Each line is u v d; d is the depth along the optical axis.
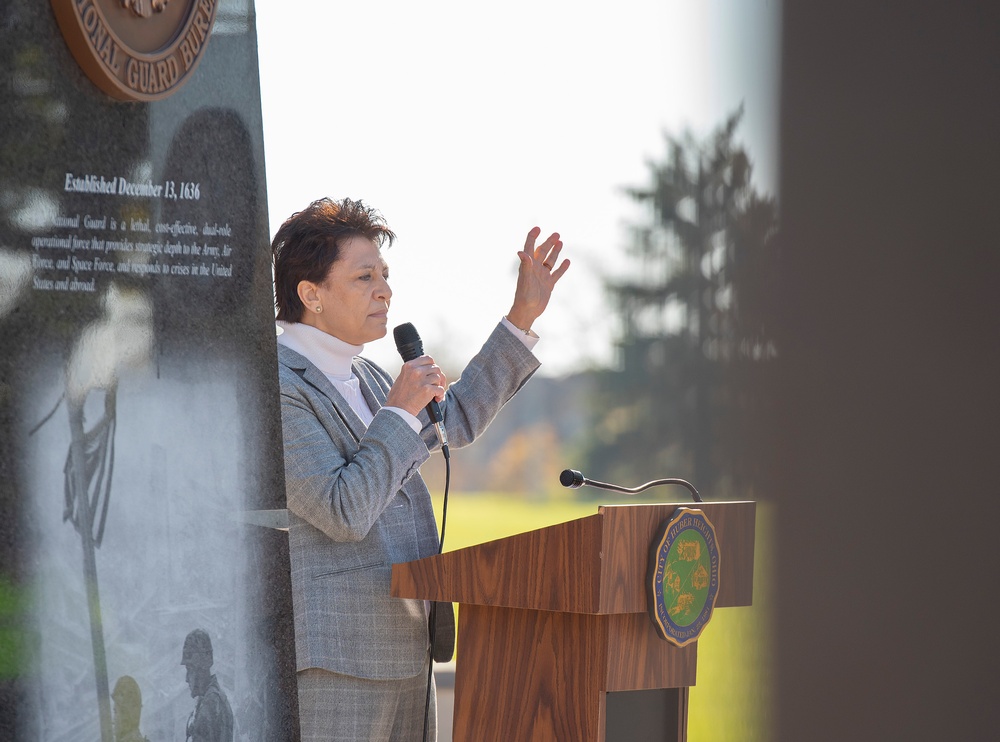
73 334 4.36
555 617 5.45
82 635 4.37
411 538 6.71
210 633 4.91
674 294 50.47
